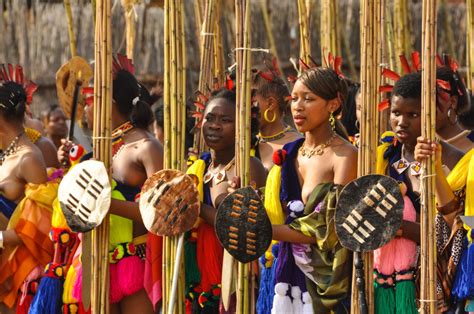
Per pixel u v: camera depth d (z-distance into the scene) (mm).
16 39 15773
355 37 15500
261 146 9297
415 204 7641
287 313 7633
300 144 7852
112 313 8609
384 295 7523
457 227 7422
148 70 15453
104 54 7836
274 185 7773
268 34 13531
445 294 7504
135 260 8461
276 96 9227
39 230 9070
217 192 8188
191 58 15242
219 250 8203
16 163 9188
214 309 8305
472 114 9008
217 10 10141
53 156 10523
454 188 7469
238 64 7590
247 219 7555
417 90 7453
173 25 7750
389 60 10898
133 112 8656
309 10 10086
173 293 7699
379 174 7203
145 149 8484
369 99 7230
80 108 10828
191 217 7793
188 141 10492
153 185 7836
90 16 15586
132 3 11023
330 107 7625
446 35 14961
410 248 7488
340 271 7418
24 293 9133
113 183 8516
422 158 6961
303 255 7590
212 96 8312
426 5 6883
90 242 8062
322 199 7496
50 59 15703
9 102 9203
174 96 7793
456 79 7844
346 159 7504
